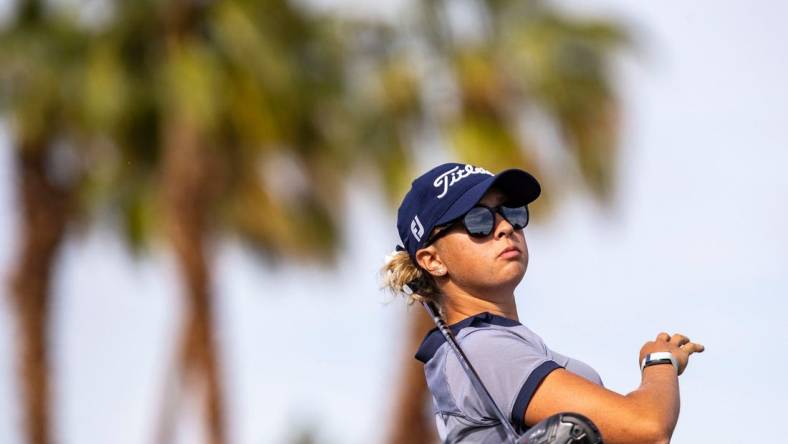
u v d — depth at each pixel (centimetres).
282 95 6203
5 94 6378
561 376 1325
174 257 6184
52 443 6575
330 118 6322
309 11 6291
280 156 6325
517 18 6162
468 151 6094
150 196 6450
